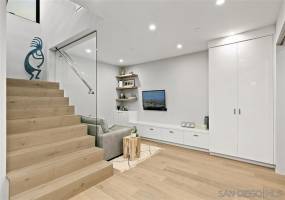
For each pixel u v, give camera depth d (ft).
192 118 14.67
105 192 6.65
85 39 10.69
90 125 10.77
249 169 9.09
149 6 7.32
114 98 19.66
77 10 10.02
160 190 6.81
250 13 7.93
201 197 6.37
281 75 8.66
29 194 5.54
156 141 15.56
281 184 7.46
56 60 13.12
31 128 7.88
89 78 10.91
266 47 9.45
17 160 6.25
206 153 11.96
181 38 11.14
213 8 7.48
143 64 18.37
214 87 11.37
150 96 17.53
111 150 10.83
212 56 11.40
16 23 12.67
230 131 10.77
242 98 10.30
